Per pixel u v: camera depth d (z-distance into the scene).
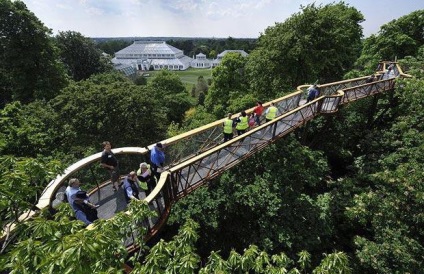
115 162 8.12
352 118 17.33
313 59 22.97
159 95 42.75
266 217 10.70
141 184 7.52
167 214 7.34
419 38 25.44
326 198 12.64
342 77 27.39
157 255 3.54
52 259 2.60
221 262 4.00
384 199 11.16
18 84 24.33
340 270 4.24
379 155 14.62
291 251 10.48
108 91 22.41
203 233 11.15
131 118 21.94
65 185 7.12
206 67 131.50
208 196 10.51
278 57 24.11
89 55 41.91
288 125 12.48
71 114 21.17
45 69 25.88
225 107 32.94
